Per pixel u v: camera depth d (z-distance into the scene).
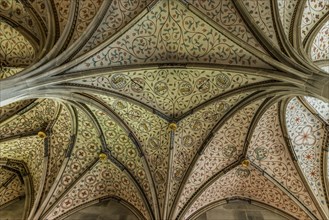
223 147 10.87
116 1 9.12
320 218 10.28
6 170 11.68
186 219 10.40
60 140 10.94
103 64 9.52
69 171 10.73
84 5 9.13
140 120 10.59
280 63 8.70
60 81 8.75
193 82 10.14
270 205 11.13
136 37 9.59
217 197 11.29
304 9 9.48
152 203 10.30
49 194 10.28
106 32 9.41
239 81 9.75
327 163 10.74
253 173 11.16
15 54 10.64
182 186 10.49
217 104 10.28
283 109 10.05
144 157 10.67
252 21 9.05
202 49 9.73
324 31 9.89
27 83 7.78
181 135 10.70
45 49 8.72
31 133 11.12
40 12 9.47
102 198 11.29
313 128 10.67
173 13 9.34
